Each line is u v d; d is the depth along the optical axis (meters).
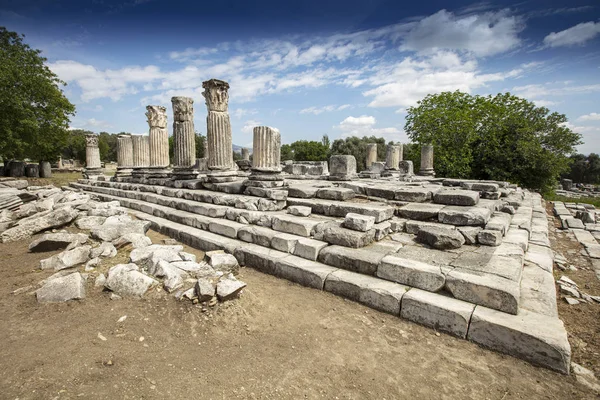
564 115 21.42
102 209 8.03
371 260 4.51
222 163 9.80
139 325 3.50
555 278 5.40
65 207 7.31
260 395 2.64
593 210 13.42
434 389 2.79
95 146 19.98
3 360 2.87
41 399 2.43
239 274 5.16
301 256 5.23
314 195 7.81
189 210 8.30
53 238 5.67
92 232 6.03
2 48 20.62
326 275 4.56
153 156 12.59
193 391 2.63
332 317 3.91
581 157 47.84
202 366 2.95
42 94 21.28
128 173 15.79
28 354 2.96
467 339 3.46
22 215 7.66
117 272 4.22
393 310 3.95
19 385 2.56
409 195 7.27
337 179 10.62
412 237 5.63
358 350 3.30
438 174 22.11
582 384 2.83
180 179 10.90
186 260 4.89
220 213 7.34
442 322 3.60
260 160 8.20
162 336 3.35
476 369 3.04
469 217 5.65
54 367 2.79
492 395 2.72
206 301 3.78
